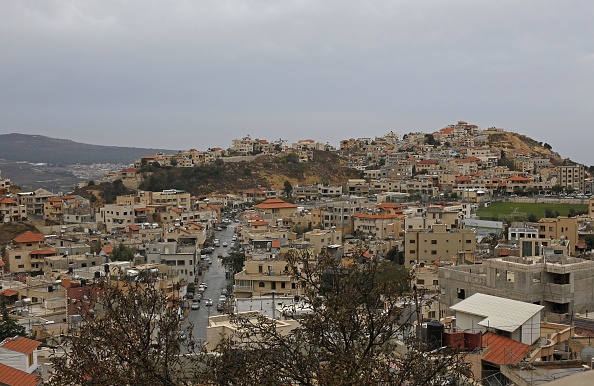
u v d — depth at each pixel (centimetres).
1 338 8038
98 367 3469
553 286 7050
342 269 3784
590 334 5747
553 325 5703
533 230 16888
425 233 14938
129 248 17438
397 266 11388
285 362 3322
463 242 14850
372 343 3394
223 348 3622
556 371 4088
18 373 4969
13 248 17112
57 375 3606
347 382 2973
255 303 8181
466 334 4594
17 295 11531
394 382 3127
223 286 15250
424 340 3894
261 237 18250
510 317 5100
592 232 17725
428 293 8331
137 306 4006
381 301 3641
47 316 9806
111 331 3678
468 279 7844
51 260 15838
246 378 3328
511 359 4319
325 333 3444
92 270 13288
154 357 3634
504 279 7381
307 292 3672
